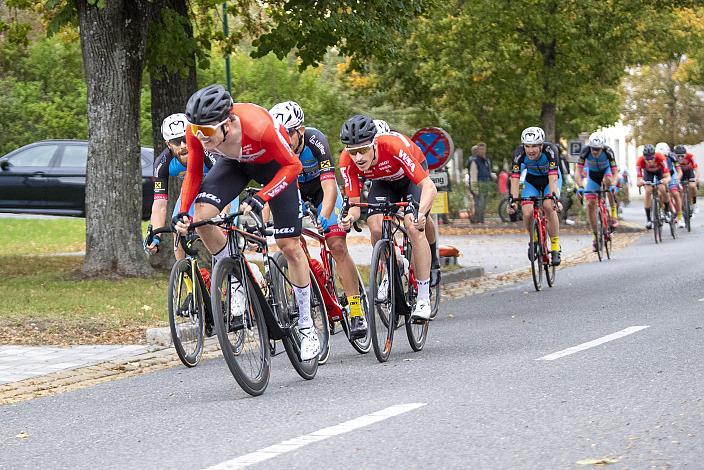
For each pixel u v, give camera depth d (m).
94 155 38.88
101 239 38.88
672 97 175.12
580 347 22.14
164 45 40.22
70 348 25.70
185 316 22.84
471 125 95.19
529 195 36.53
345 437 14.45
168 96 41.41
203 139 17.27
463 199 82.75
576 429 14.48
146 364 23.70
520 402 16.47
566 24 71.62
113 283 37.19
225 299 17.80
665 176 57.53
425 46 78.81
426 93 90.00
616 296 32.81
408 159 22.30
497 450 13.46
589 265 45.88
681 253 48.88
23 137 81.25
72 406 18.47
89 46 38.56
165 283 37.31
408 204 22.34
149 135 78.94
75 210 59.94
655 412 15.39
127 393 19.61
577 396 16.78
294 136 21.53
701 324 24.95
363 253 55.56
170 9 40.09
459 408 16.16
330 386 18.95
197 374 21.72
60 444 15.12
